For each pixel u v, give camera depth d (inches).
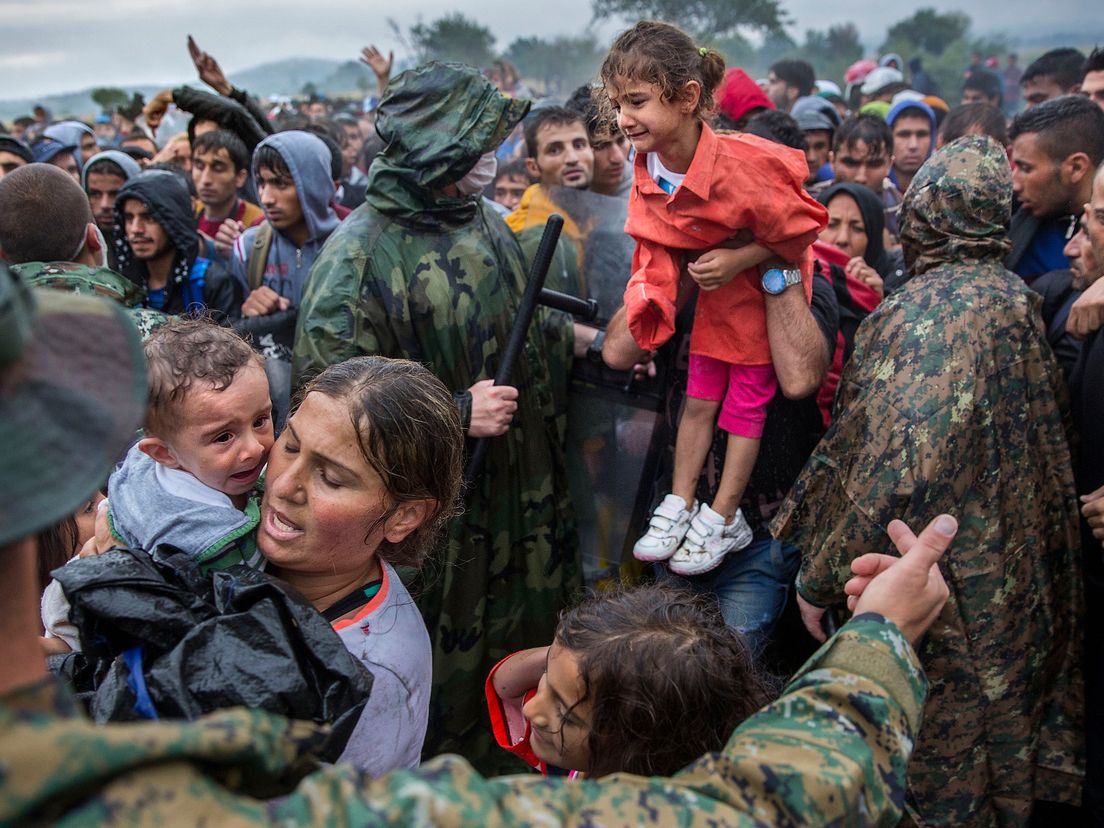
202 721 24.8
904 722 34.1
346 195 176.4
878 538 69.3
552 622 95.6
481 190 90.9
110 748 21.9
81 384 23.2
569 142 115.3
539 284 86.0
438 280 85.7
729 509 86.0
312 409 44.9
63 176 80.6
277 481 45.0
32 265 76.7
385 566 50.3
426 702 49.9
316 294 83.3
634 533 98.8
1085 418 76.0
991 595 69.6
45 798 20.9
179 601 38.5
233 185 156.0
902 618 38.9
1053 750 75.3
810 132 167.5
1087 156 100.2
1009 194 73.8
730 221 75.4
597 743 44.6
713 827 28.3
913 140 178.7
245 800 24.1
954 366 68.4
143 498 45.3
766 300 81.1
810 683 34.8
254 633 36.7
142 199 115.3
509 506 91.4
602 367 98.3
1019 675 71.6
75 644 52.8
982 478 69.5
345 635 46.0
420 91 83.7
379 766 46.3
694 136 76.1
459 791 26.2
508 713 58.2
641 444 97.4
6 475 21.2
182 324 48.8
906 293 73.6
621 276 101.3
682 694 43.4
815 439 91.0
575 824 27.3
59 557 56.0
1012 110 562.6
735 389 84.7
